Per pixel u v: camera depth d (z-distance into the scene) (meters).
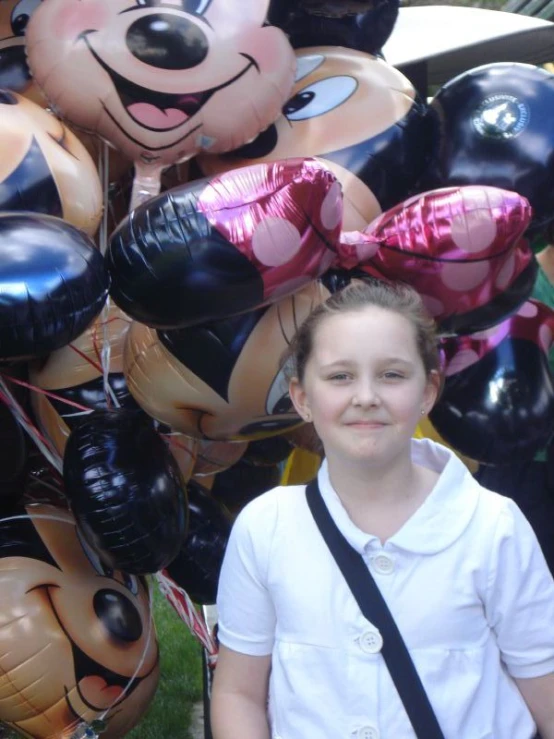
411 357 1.64
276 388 2.29
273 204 2.07
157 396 2.36
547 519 3.14
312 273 2.16
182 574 2.86
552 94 2.65
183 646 4.84
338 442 1.64
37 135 2.27
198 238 2.04
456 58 4.57
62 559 2.61
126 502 2.35
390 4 2.93
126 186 2.84
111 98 2.38
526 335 2.94
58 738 2.57
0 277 1.90
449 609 1.58
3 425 2.59
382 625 1.57
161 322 2.14
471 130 2.63
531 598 1.61
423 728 1.54
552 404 2.90
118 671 2.59
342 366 1.63
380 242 2.33
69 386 2.57
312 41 2.86
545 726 1.65
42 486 2.81
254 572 1.69
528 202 2.41
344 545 1.62
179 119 2.41
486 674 1.60
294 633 1.63
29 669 2.46
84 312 1.99
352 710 1.57
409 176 2.66
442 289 2.35
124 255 2.08
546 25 4.14
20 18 2.69
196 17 2.38
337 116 2.62
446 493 1.64
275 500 1.72
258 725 1.71
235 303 2.11
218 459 3.01
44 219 2.04
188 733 4.03
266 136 2.61
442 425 2.89
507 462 2.85
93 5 2.39
